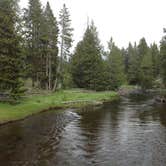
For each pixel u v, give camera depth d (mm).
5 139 20656
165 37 61281
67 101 44562
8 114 28750
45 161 15742
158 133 23031
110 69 80250
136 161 15773
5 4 34688
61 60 58812
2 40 33062
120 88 90125
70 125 26781
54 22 55781
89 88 70000
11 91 35062
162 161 15797
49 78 55750
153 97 64812
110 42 89750
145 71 95438
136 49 115250
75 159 16109
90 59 69000
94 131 23906
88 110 38594
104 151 17688
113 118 31219
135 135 22266
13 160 15898
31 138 21078
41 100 42938
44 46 53781
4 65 33281
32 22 52406
